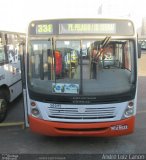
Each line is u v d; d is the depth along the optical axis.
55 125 3.94
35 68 4.05
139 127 5.06
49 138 4.50
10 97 5.68
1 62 5.18
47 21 4.02
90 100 3.88
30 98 4.04
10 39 5.71
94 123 3.92
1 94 5.25
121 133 3.99
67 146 4.20
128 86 3.96
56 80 3.98
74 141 4.38
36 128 4.04
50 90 3.95
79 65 3.98
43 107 3.96
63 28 4.01
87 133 3.94
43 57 4.04
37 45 4.05
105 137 4.52
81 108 3.89
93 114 3.90
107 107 3.90
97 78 3.98
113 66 4.01
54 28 4.02
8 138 4.50
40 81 4.02
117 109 3.93
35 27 4.05
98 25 4.00
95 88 3.92
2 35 5.26
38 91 3.97
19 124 5.03
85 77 3.97
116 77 3.99
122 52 4.02
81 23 4.00
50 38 4.02
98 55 3.99
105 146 4.20
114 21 4.00
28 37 4.07
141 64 16.42
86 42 4.00
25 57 4.09
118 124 3.95
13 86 5.89
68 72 4.00
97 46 4.00
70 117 3.92
